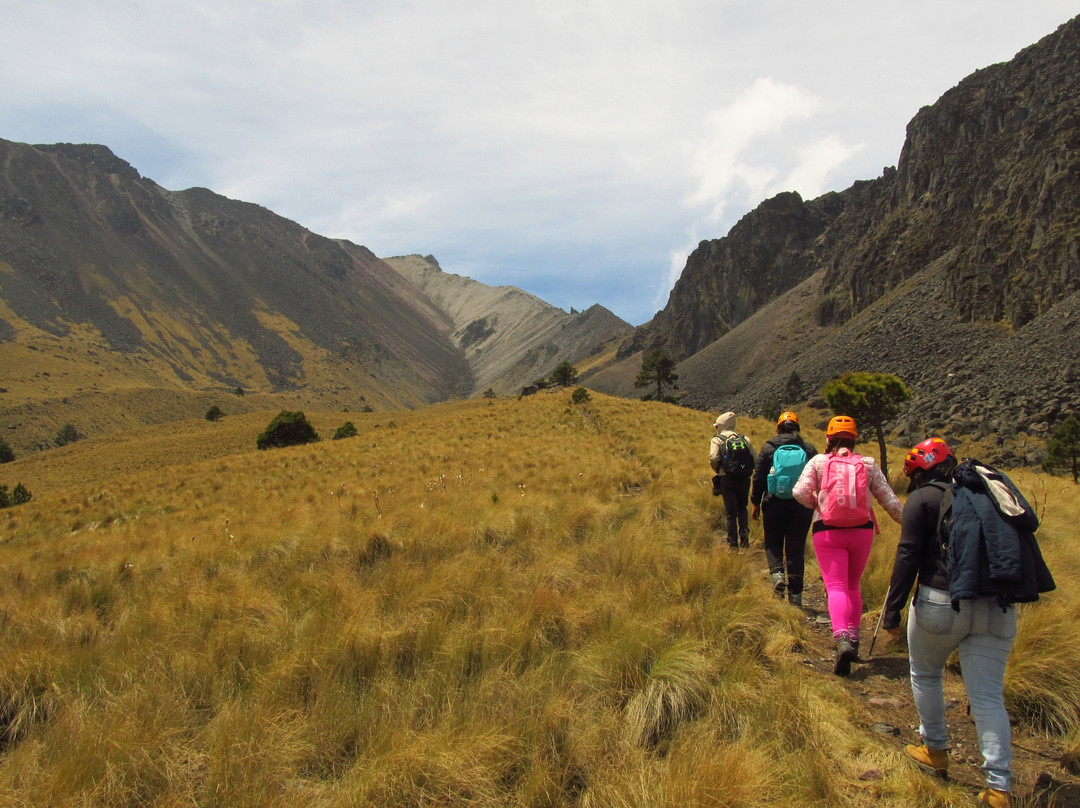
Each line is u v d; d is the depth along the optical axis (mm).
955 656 5215
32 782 3467
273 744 3715
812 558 8508
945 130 166875
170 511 19141
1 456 106500
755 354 187625
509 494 11305
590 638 4977
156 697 4238
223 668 4762
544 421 32406
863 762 3615
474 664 4707
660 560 7105
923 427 54812
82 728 3824
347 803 3199
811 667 5082
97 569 8547
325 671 4566
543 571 6680
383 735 3732
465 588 6008
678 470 14227
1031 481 16453
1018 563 3396
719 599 5656
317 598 6102
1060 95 136125
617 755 3582
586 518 9281
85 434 194125
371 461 22859
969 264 109875
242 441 78875
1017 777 3658
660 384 112875
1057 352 62312
